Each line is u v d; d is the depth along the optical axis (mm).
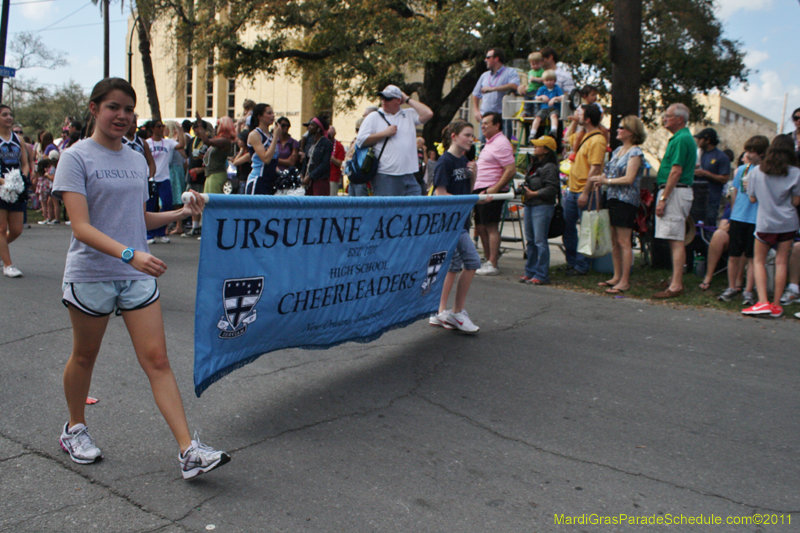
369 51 18922
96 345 2789
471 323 5270
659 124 23938
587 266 7805
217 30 19703
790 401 3928
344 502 2650
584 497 2764
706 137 8055
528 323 5629
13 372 4023
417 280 4656
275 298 3426
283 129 8766
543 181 7168
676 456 3178
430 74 21422
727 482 2932
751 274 6203
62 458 2926
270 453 3072
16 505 2529
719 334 5340
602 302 6445
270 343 3588
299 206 3324
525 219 7359
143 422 3361
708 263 6902
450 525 2512
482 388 4047
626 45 8297
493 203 7535
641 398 3934
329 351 4734
